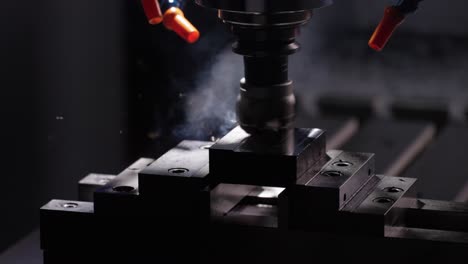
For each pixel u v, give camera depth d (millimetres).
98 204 1651
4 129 2627
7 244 2631
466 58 3211
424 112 3016
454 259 1548
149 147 2875
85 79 2826
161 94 2922
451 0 3227
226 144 1631
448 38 3279
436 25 3271
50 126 2738
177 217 1625
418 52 3264
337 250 1583
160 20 1654
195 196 1608
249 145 1625
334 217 1578
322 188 1572
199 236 1627
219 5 1606
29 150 2688
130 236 1652
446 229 1691
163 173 1623
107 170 2840
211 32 2963
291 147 1616
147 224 1642
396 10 1602
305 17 1639
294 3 1586
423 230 1593
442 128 2932
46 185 2715
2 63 2602
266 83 1659
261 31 1623
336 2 3273
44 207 1684
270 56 1637
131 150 2891
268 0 1577
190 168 1646
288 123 1687
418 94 3062
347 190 1605
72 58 2783
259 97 1659
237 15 1613
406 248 1559
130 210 1643
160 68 2959
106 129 2865
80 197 1850
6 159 2633
